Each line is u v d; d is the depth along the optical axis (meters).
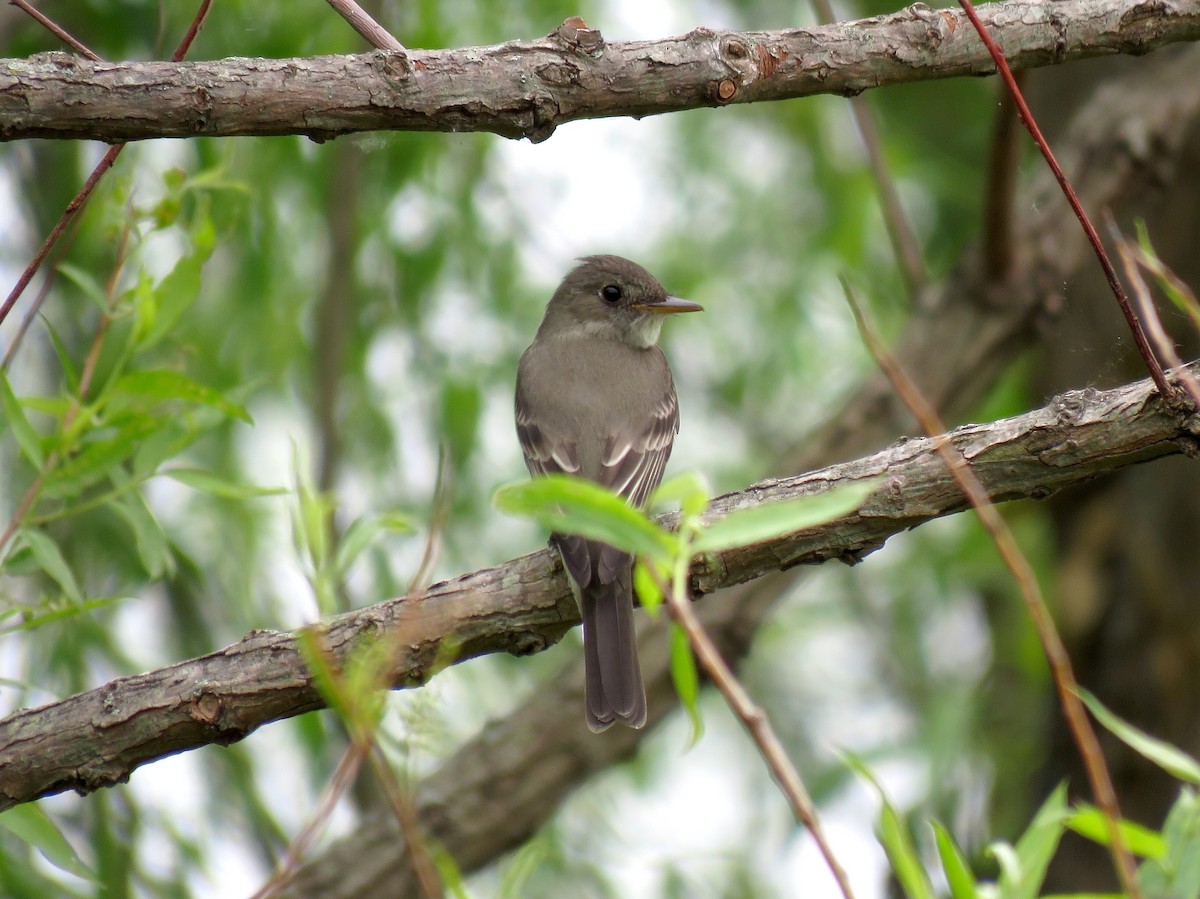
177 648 10.79
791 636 14.05
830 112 13.05
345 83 5.63
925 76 6.30
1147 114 10.58
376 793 10.31
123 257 7.23
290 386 11.34
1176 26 6.52
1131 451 6.05
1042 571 11.38
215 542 10.58
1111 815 4.06
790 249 12.99
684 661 4.28
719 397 13.60
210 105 5.52
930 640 13.74
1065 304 10.62
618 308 10.45
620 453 9.41
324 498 6.86
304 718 10.12
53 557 6.45
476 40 11.14
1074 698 4.55
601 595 7.60
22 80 5.37
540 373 9.98
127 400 6.98
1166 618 10.68
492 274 11.30
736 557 6.36
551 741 9.59
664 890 10.69
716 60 5.95
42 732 5.93
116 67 5.47
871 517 6.28
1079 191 10.49
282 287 10.73
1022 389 12.16
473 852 9.46
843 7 12.82
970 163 13.26
